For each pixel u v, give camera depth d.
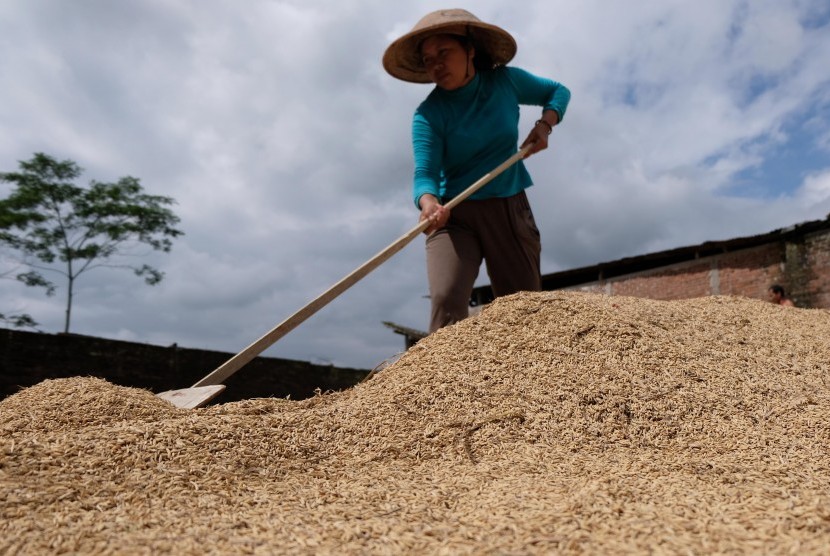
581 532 1.47
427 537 1.50
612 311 3.32
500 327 3.16
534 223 3.69
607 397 2.62
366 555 1.40
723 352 3.17
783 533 1.42
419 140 3.60
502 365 2.85
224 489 1.92
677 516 1.57
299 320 3.08
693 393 2.70
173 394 2.97
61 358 8.75
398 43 3.61
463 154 3.60
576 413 2.53
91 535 1.53
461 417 2.52
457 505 1.76
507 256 3.59
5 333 8.27
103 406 2.55
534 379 2.74
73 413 2.50
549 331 3.07
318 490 1.93
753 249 11.56
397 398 2.65
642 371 2.80
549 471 2.08
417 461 2.26
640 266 13.55
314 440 2.34
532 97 3.93
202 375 10.36
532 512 1.62
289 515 1.70
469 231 3.55
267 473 2.07
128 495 1.80
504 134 3.62
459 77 3.56
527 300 3.36
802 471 2.07
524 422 2.48
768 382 2.91
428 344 3.18
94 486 1.83
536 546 1.40
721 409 2.61
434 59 3.53
